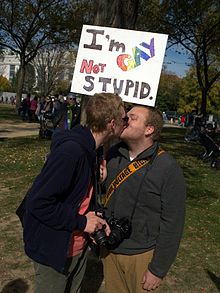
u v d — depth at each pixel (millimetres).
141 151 2463
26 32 29703
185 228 5883
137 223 2463
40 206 2098
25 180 7945
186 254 4930
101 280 4117
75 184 2207
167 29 24719
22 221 2373
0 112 32031
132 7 5023
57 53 54219
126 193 2457
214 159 12203
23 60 30828
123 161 2535
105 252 2650
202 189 8773
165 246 2346
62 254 2223
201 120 20438
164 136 22094
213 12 24062
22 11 28516
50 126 15133
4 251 4594
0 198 6645
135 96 3311
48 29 29312
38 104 24172
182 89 65562
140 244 2479
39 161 9984
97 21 5027
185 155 14336
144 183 2396
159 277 2361
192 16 24000
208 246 5262
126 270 2545
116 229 2412
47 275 2299
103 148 2586
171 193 2338
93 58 3426
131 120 2412
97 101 2311
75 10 28562
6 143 13492
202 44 25344
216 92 58281
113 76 3369
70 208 2195
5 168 9070
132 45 3314
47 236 2223
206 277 4367
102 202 2635
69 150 2133
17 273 4121
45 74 56500
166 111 68750
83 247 2461
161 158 2398
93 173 2359
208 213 6855
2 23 28781
